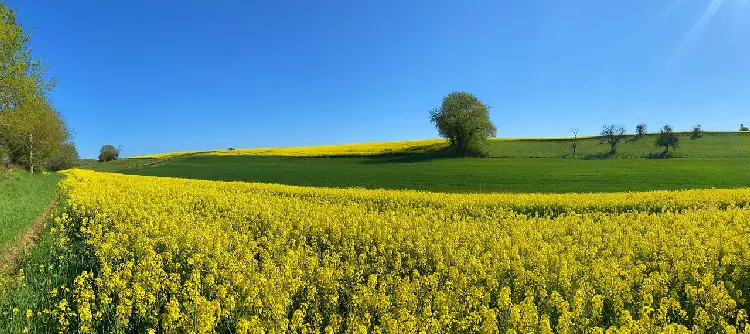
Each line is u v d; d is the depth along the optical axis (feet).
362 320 23.84
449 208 68.23
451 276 31.27
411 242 42.04
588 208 69.21
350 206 69.15
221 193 78.95
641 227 51.13
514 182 137.49
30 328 24.02
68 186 92.48
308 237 47.34
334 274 30.68
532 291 28.50
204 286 30.04
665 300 25.67
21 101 101.40
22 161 163.94
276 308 23.90
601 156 241.35
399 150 284.20
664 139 242.17
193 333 22.56
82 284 27.81
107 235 40.65
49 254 38.37
